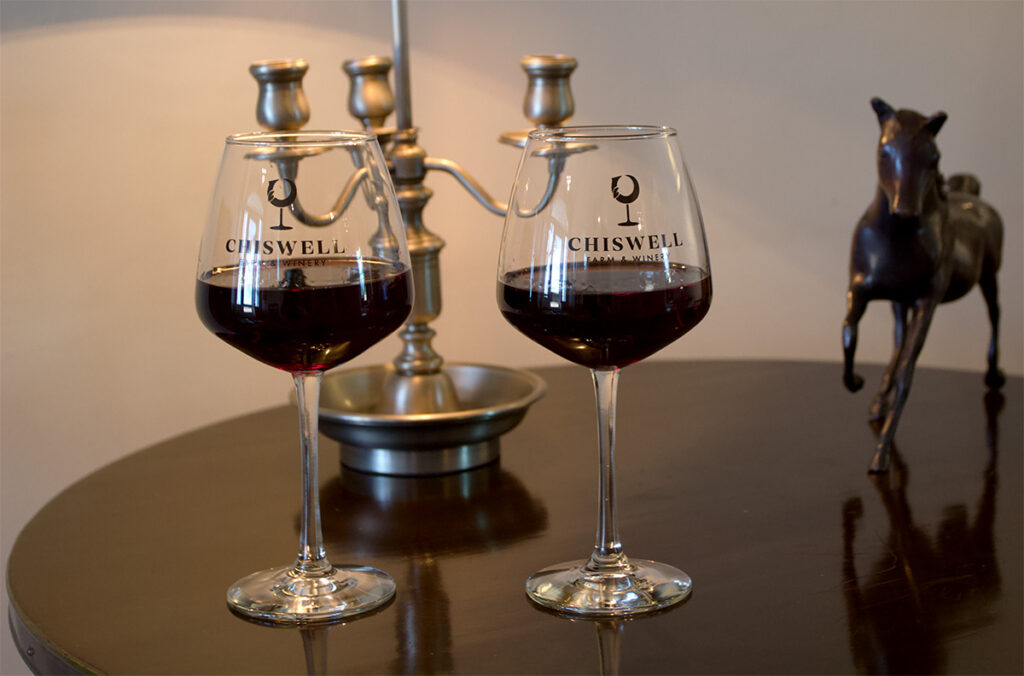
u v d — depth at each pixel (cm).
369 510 82
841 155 180
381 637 62
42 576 72
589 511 80
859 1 175
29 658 65
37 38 146
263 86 93
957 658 57
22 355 153
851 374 100
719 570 69
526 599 66
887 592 66
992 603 64
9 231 150
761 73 175
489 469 91
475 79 165
